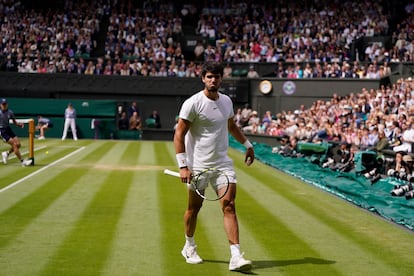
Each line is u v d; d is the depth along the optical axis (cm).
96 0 4550
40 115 3822
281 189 1641
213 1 4597
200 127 825
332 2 4344
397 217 1202
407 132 2044
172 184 1662
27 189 1534
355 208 1346
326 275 816
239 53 4081
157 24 4366
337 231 1098
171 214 1223
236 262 800
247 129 3494
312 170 2077
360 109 2856
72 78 3962
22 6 4475
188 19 4628
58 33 4241
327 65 3744
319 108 3147
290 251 945
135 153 2667
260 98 3869
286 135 2920
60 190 1527
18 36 4206
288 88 3797
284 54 4019
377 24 4103
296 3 4450
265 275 811
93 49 4266
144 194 1482
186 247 870
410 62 3519
